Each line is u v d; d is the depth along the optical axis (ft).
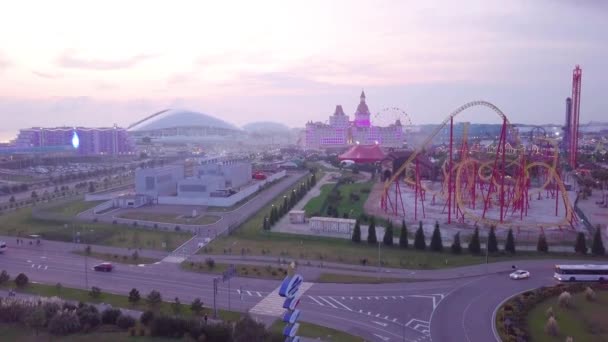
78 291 315.17
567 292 293.02
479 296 305.73
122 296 306.35
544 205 604.49
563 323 261.24
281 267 361.51
